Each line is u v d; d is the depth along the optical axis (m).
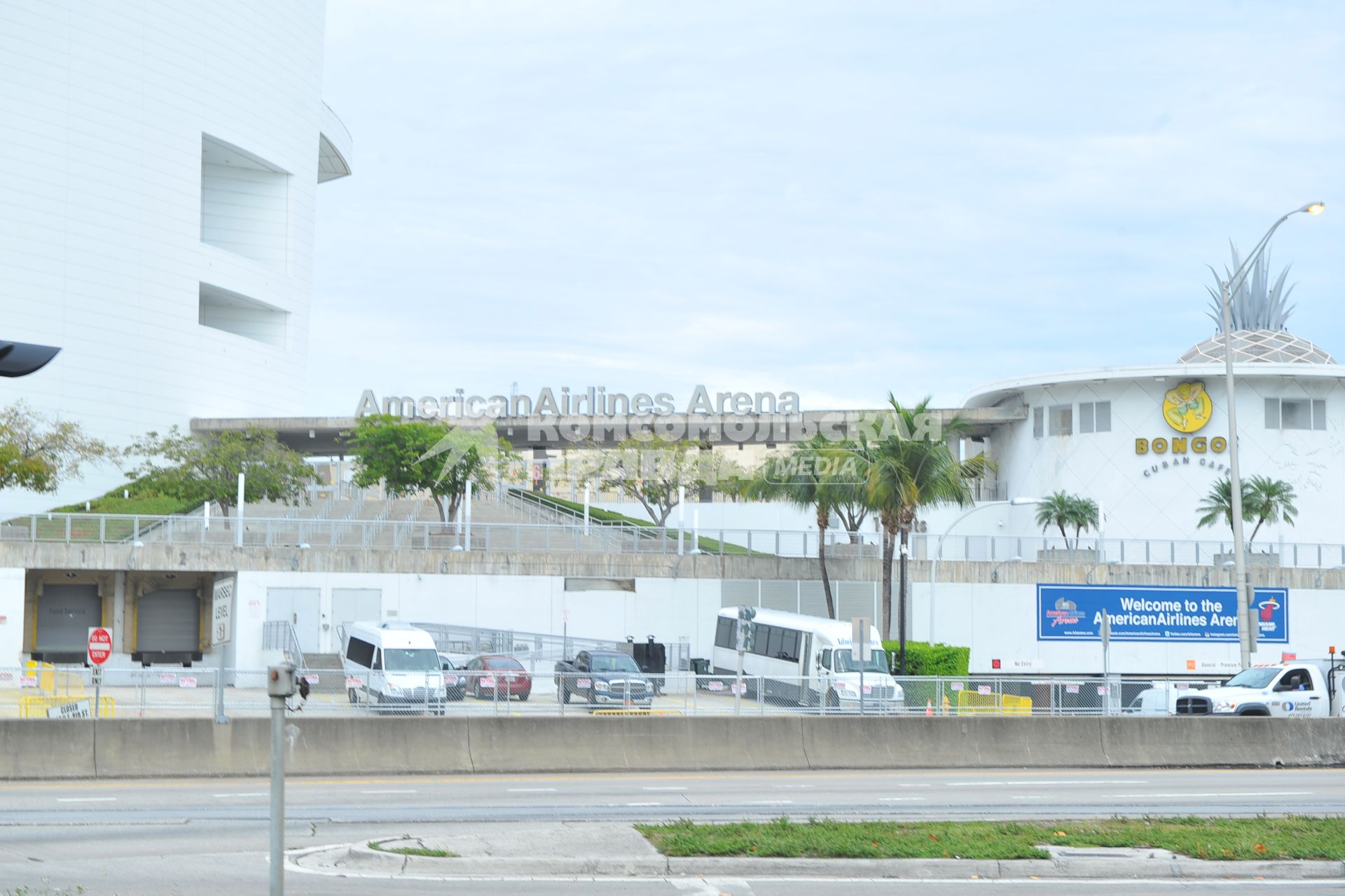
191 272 92.56
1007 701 36.38
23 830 17.73
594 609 50.97
